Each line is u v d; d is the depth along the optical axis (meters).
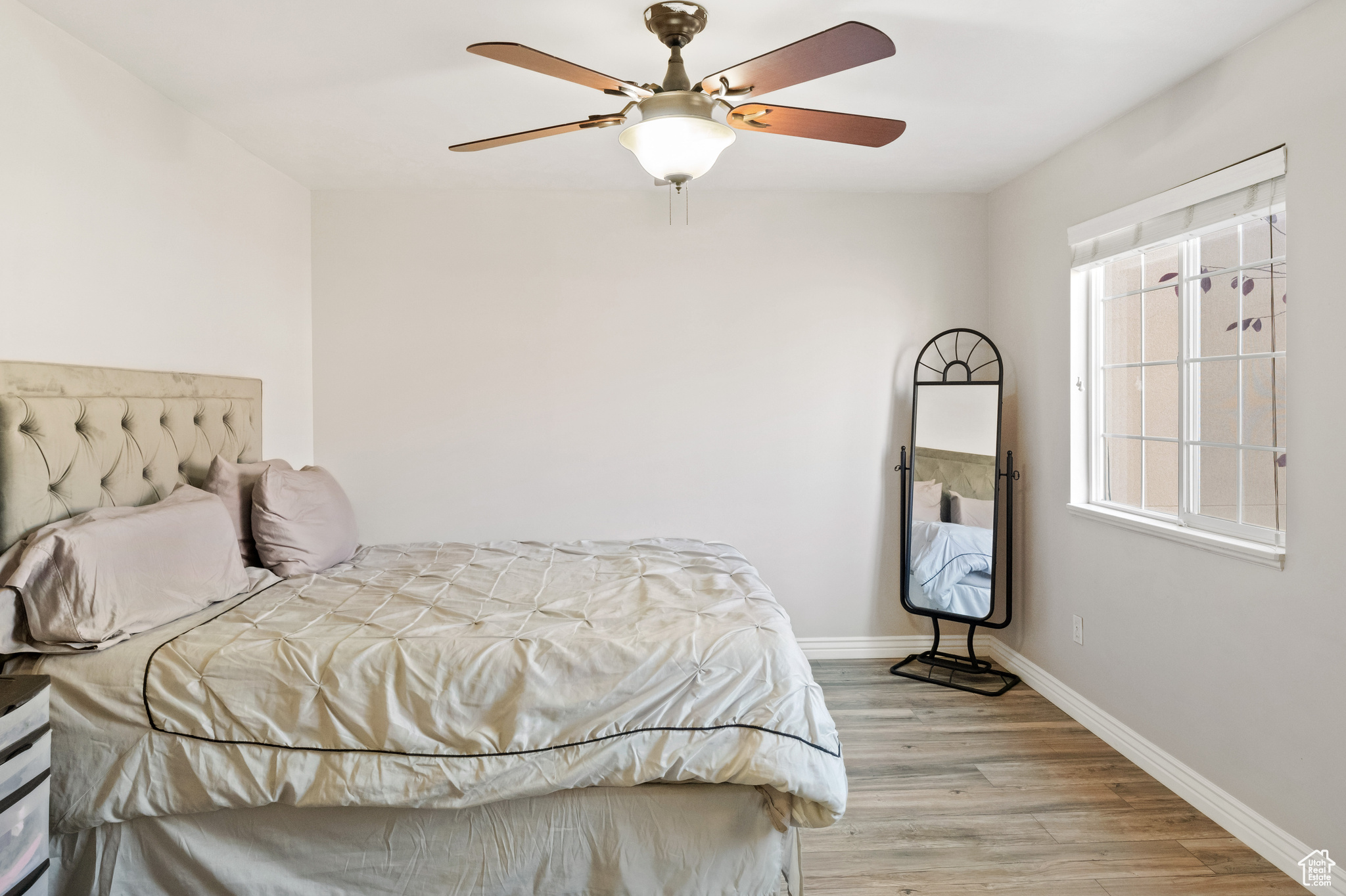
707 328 3.67
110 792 1.77
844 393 3.71
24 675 1.65
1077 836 2.19
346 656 1.87
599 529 3.67
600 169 3.28
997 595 3.61
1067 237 3.04
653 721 1.86
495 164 3.21
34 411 1.93
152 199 2.47
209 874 1.82
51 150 2.06
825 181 3.50
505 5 1.93
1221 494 2.36
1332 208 1.87
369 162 3.18
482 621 2.09
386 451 3.61
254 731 1.81
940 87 2.45
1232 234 2.30
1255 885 1.97
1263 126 2.08
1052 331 3.18
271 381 3.22
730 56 2.19
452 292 3.60
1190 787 2.37
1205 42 2.14
